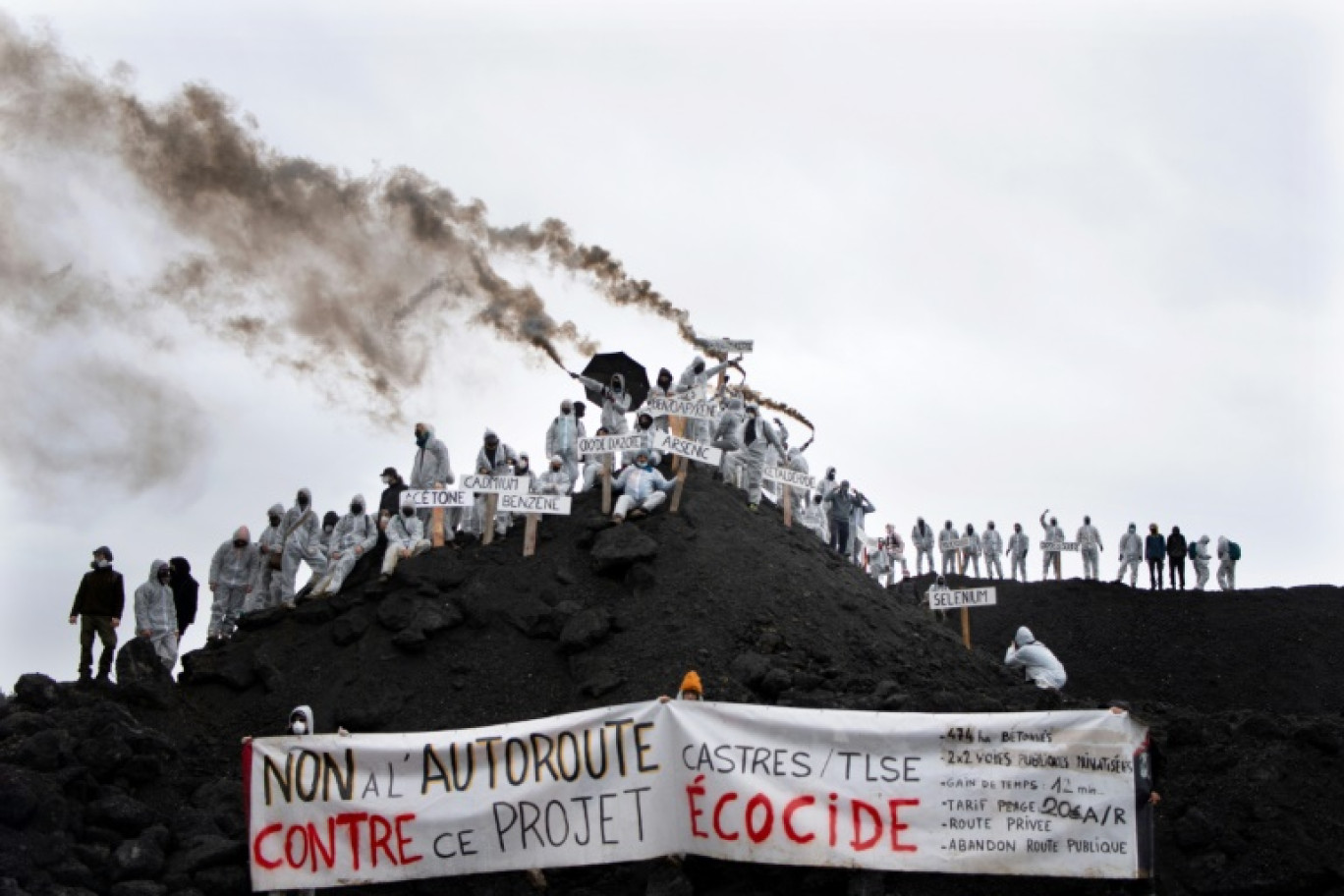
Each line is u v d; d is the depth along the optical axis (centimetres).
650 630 2412
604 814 1828
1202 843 1989
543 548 2683
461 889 1948
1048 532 4775
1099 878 1830
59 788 2042
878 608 2653
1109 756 1806
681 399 2741
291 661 2564
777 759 1819
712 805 1812
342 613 2652
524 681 2394
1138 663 4131
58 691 2373
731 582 2539
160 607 2623
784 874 1891
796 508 3269
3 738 2184
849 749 1817
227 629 2783
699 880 1895
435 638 2508
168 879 1970
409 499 2608
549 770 1845
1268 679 4028
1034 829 1791
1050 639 4238
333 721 2392
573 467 2998
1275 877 1945
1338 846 1975
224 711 2497
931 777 1806
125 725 2233
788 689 2244
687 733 1834
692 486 2869
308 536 2811
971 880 1862
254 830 1848
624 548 2552
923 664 2452
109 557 2506
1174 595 4462
